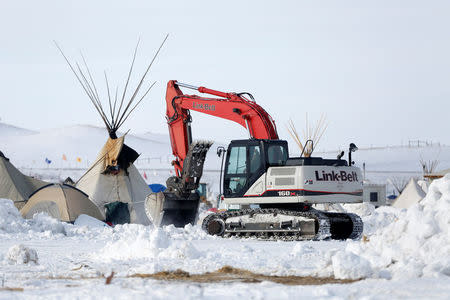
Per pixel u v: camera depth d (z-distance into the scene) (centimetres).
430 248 4141
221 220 8812
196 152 9669
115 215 14238
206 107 9844
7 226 9625
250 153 8875
